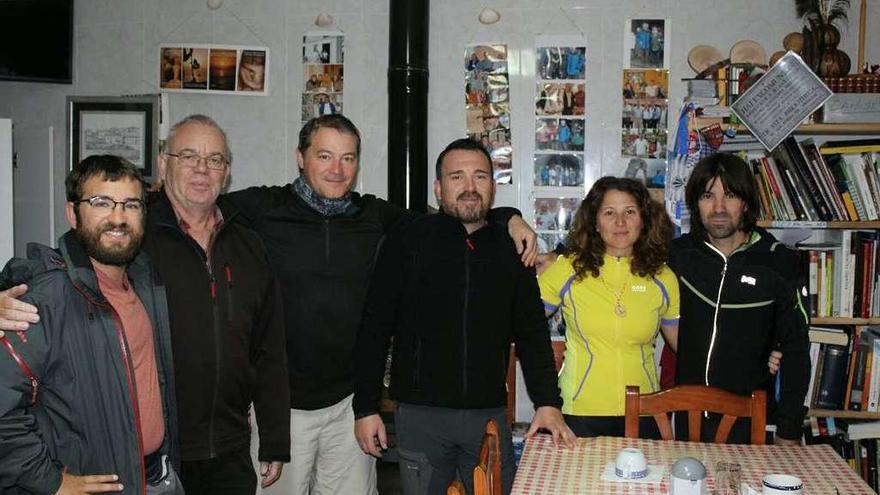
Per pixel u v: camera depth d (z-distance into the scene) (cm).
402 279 228
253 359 219
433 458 225
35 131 345
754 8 322
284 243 228
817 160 299
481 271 225
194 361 197
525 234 231
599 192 243
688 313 246
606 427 233
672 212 306
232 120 350
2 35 336
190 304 198
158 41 351
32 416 157
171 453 187
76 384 163
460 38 336
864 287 299
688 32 326
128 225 169
